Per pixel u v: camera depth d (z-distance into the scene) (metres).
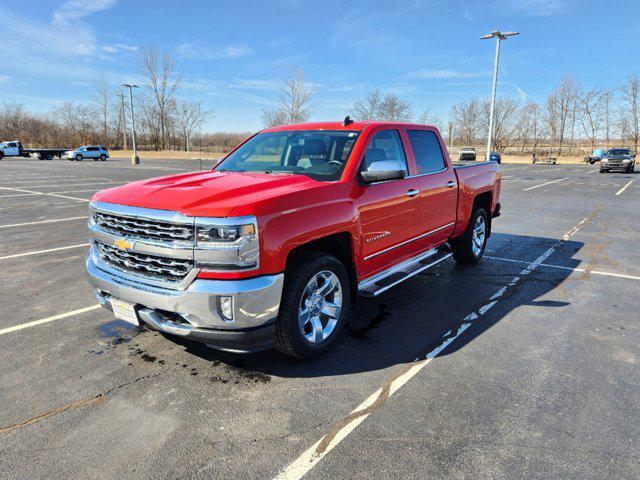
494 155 43.66
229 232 2.83
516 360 3.59
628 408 2.92
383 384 3.22
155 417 2.81
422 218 4.80
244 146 4.75
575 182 22.89
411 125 4.88
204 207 2.89
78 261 6.51
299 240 3.17
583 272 6.13
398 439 2.60
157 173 27.31
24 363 3.48
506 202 14.30
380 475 2.32
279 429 2.70
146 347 3.77
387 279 4.50
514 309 4.72
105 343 3.84
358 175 3.86
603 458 2.45
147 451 2.50
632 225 10.04
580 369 3.44
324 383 3.23
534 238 8.54
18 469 2.35
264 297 2.96
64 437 2.61
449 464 2.40
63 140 85.06
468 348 3.80
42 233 8.56
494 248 7.64
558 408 2.92
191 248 2.87
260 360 3.57
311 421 2.78
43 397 3.02
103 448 2.52
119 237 3.21
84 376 3.30
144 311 3.13
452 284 5.57
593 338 4.00
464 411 2.88
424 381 3.26
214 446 2.54
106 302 3.41
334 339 3.69
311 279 3.36
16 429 2.68
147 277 3.11
